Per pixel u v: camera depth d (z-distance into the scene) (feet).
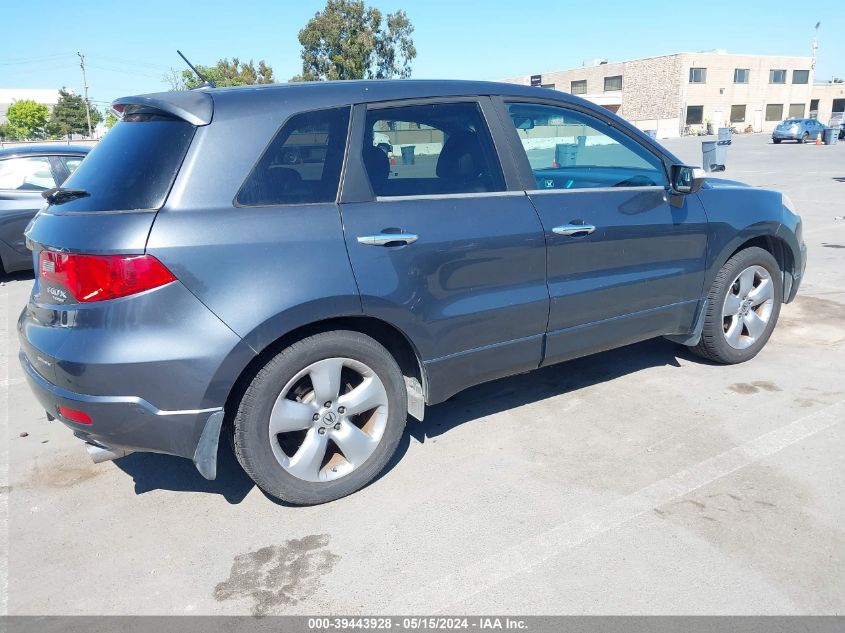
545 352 12.13
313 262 9.48
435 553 9.14
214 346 8.89
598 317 12.53
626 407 13.33
